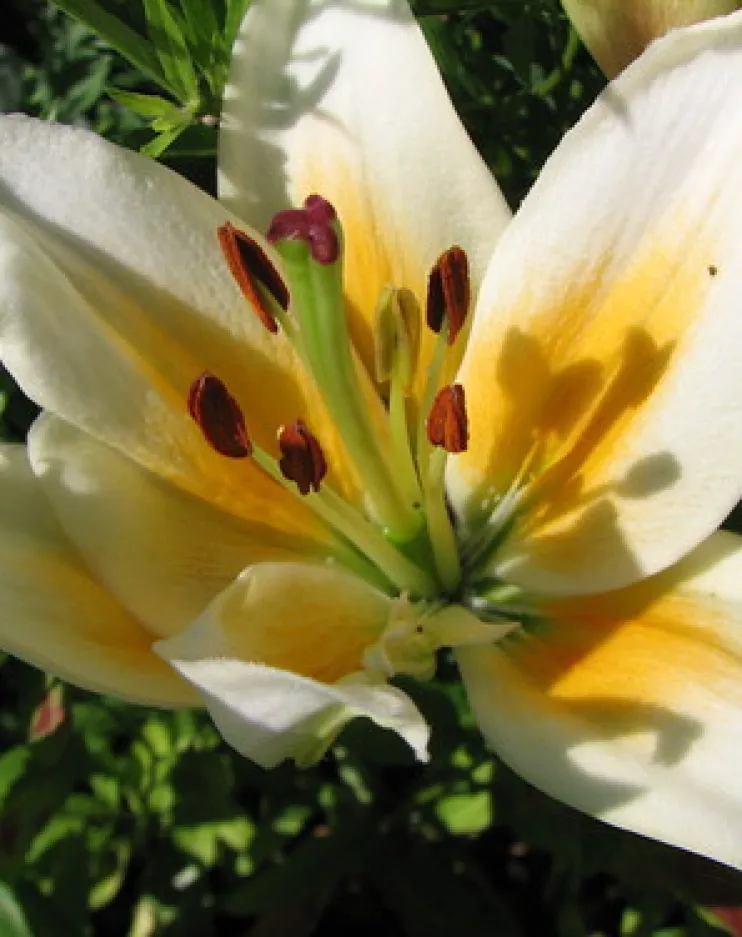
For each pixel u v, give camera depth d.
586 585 0.31
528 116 0.40
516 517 0.32
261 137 0.33
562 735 0.29
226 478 0.32
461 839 0.42
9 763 0.39
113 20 0.35
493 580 0.33
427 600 0.33
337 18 0.32
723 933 0.39
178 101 0.37
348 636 0.31
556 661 0.31
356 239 0.33
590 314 0.31
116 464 0.31
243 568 0.32
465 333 0.33
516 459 0.32
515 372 0.32
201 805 0.40
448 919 0.41
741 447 0.29
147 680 0.29
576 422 0.32
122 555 0.30
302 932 0.41
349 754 0.40
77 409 0.30
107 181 0.31
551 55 0.40
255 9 0.33
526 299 0.31
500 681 0.31
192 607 0.31
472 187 0.32
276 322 0.32
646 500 0.30
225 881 0.44
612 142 0.30
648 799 0.28
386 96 0.32
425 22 0.39
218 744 0.41
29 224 0.31
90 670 0.29
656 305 0.31
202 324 0.32
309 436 0.30
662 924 0.40
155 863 0.41
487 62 0.40
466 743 0.40
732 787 0.28
